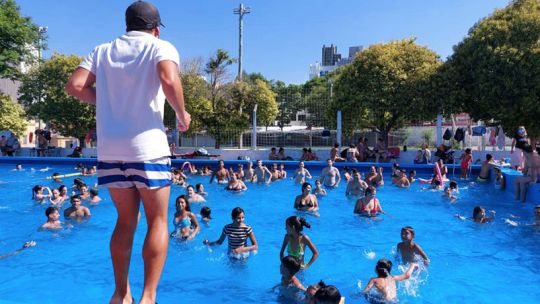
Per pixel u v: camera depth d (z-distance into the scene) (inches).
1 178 657.6
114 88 80.8
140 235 308.2
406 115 816.9
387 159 789.9
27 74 1091.9
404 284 226.4
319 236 325.1
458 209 427.8
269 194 515.2
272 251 282.8
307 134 1179.3
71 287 221.1
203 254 273.3
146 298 80.6
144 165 79.7
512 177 514.0
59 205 438.6
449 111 778.8
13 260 263.9
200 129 1103.0
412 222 372.2
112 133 79.8
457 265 258.1
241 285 225.0
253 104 1100.5
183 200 316.5
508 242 309.9
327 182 570.9
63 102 997.2
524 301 207.6
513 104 708.7
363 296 210.4
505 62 697.0
